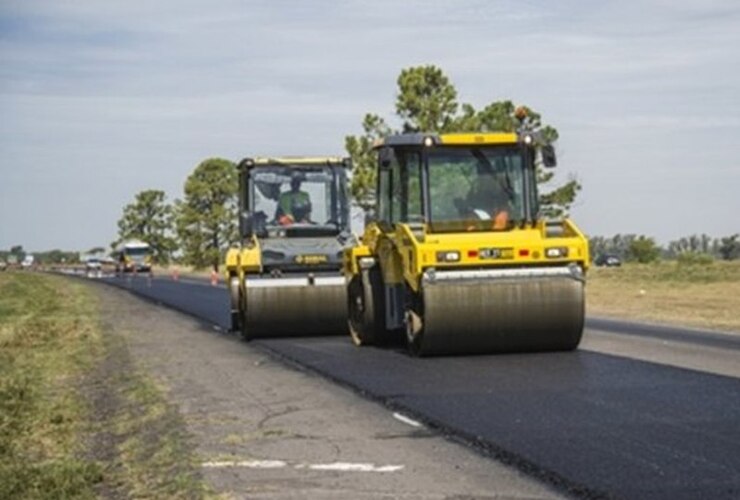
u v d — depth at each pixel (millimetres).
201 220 95375
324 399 13852
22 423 12914
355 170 44969
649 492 8539
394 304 19219
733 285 41625
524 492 8812
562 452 10000
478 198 18297
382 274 19812
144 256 100062
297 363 17984
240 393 14672
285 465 9992
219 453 10578
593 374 14984
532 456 9883
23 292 56000
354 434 11391
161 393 14828
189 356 19953
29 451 11367
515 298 16984
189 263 98062
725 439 10367
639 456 9766
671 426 11062
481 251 17000
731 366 15750
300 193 23812
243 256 22578
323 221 23812
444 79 45469
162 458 10492
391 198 19250
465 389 14008
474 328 17031
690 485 8719
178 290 54812
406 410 12633
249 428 11922
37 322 30688
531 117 40125
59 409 13805
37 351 21953
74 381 17094
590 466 9438
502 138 18266
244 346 21609
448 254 16938
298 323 22312
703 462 9469
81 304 42656
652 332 21875
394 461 10047
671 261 70688
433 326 16969
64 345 23312
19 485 9422
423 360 17266
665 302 33219
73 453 11227
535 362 16500
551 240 17203
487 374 15336
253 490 9086
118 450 11250
